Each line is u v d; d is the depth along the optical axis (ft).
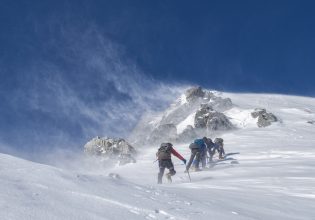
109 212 13.57
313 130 83.71
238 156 60.70
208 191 24.58
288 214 19.99
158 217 14.25
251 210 19.44
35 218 11.55
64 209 12.85
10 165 17.21
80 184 16.40
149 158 70.79
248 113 93.61
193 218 14.93
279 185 32.45
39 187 14.83
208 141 56.54
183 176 44.62
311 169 43.98
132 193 17.34
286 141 72.49
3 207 11.88
